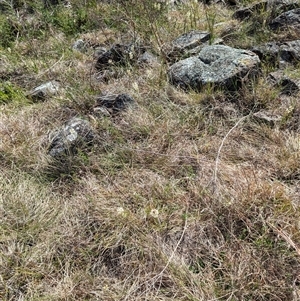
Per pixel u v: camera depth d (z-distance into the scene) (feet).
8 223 8.21
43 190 9.04
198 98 11.06
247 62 11.19
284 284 6.68
